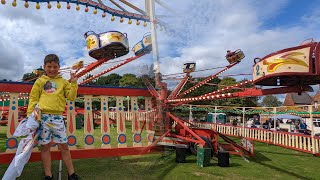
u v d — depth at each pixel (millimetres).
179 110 7492
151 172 3932
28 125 2828
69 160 3145
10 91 3627
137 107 4637
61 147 3117
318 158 6461
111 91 4414
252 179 3938
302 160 6031
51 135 3018
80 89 4125
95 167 4043
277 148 8000
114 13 6898
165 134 5250
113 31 9633
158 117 5043
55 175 3525
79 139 6977
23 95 5047
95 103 12375
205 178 3824
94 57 10297
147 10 3574
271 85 4551
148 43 3826
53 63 3096
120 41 9594
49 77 3139
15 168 2629
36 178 3359
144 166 4203
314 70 3520
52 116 3006
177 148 4875
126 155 4414
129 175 3658
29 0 5863
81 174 3633
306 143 7414
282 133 8453
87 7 6551
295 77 3836
